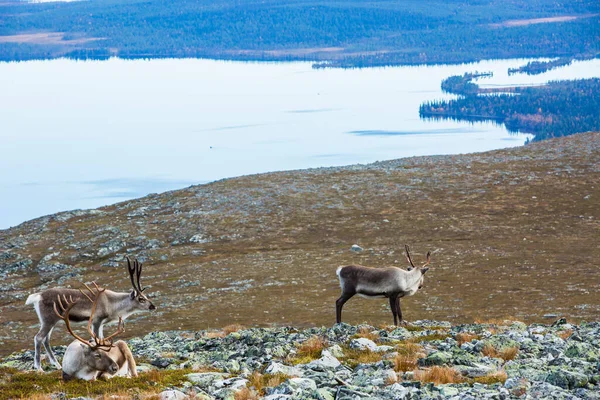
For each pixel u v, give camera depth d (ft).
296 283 415.03
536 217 536.42
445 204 591.78
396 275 208.13
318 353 142.31
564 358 119.03
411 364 121.39
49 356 158.40
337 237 532.73
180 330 322.96
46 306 156.97
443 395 95.86
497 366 119.75
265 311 354.74
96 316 161.48
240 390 105.81
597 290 343.87
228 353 147.74
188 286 432.25
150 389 109.60
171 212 643.86
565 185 616.80
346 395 97.45
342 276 214.07
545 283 365.40
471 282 379.35
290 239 540.11
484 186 634.43
